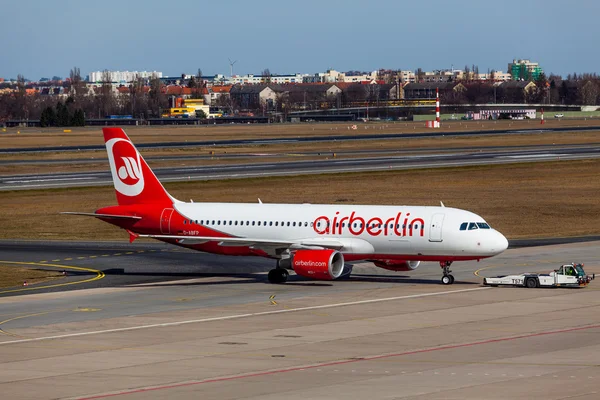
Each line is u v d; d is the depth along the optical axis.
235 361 156.75
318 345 170.12
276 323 194.75
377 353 161.88
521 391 131.38
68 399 131.00
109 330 188.88
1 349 169.62
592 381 137.38
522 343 169.12
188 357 160.62
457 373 144.50
